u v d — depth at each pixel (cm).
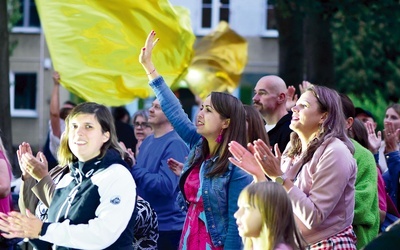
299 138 976
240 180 984
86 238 884
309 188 927
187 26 1534
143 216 1036
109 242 889
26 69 4594
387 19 2319
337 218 927
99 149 913
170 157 1253
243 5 4456
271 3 2344
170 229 1233
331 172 913
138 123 1547
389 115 1448
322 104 938
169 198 1237
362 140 1199
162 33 1520
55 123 1557
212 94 1009
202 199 991
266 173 893
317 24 2423
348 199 934
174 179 1239
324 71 2434
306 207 895
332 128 938
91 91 1502
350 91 2917
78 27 1497
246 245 783
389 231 735
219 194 986
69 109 1612
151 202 1227
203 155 1016
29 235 881
